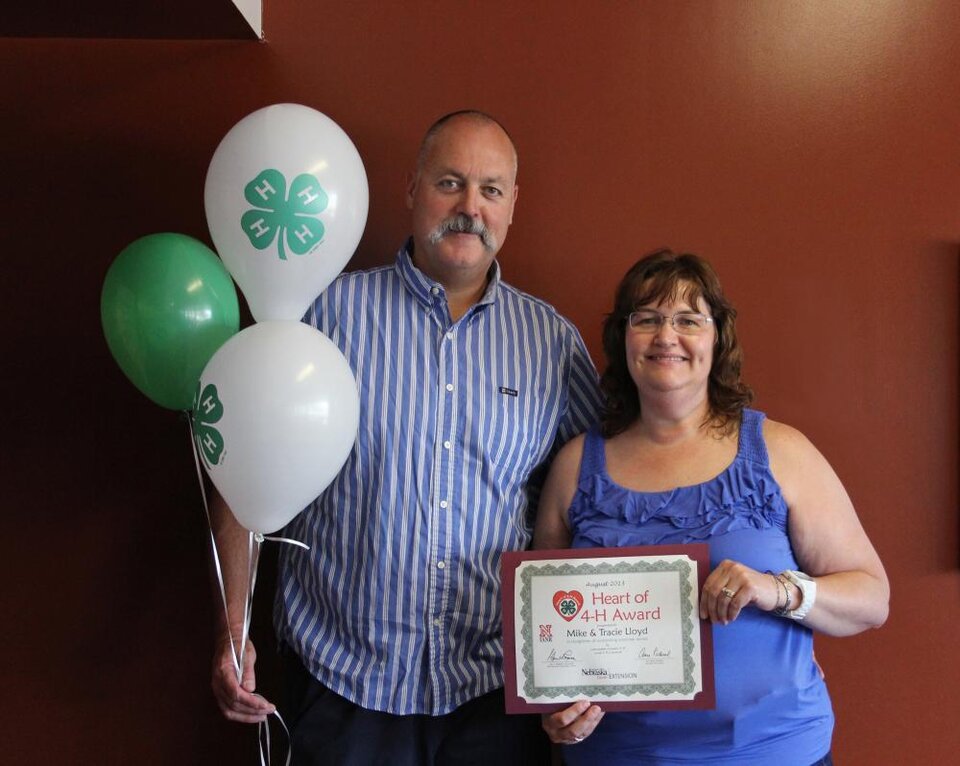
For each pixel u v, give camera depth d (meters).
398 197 2.19
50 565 2.19
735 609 1.54
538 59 2.18
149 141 2.19
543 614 1.61
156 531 2.18
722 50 2.17
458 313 1.93
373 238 2.19
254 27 2.13
